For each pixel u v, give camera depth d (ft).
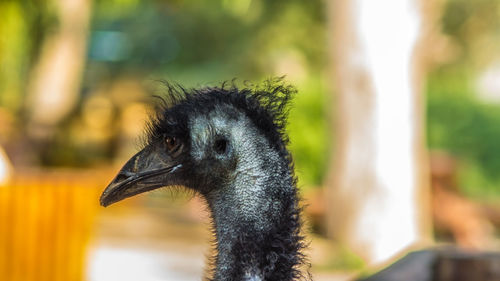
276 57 89.20
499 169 66.13
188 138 13.16
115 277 39.37
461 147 66.90
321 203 51.67
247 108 13.12
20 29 68.74
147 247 47.44
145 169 13.35
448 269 21.11
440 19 79.46
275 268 12.67
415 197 48.98
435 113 67.77
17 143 61.62
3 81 76.64
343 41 48.60
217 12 89.81
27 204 26.48
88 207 27.53
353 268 44.78
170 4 92.63
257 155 12.94
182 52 95.91
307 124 59.52
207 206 13.35
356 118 48.75
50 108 66.23
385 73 48.11
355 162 48.91
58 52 66.59
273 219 12.82
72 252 27.27
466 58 88.53
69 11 66.49
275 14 82.89
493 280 20.70
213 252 13.32
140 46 101.14
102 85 94.17
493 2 83.92
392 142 48.39
